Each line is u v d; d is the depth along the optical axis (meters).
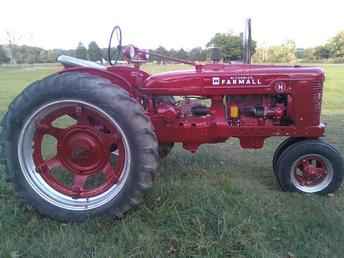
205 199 3.31
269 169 4.48
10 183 3.49
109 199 3.05
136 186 2.97
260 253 2.66
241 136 3.67
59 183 3.26
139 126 2.93
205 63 3.84
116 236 2.85
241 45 4.50
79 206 3.09
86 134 3.14
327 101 10.44
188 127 3.64
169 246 2.76
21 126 3.07
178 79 3.62
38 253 2.66
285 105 3.72
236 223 2.96
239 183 3.93
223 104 3.69
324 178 3.66
